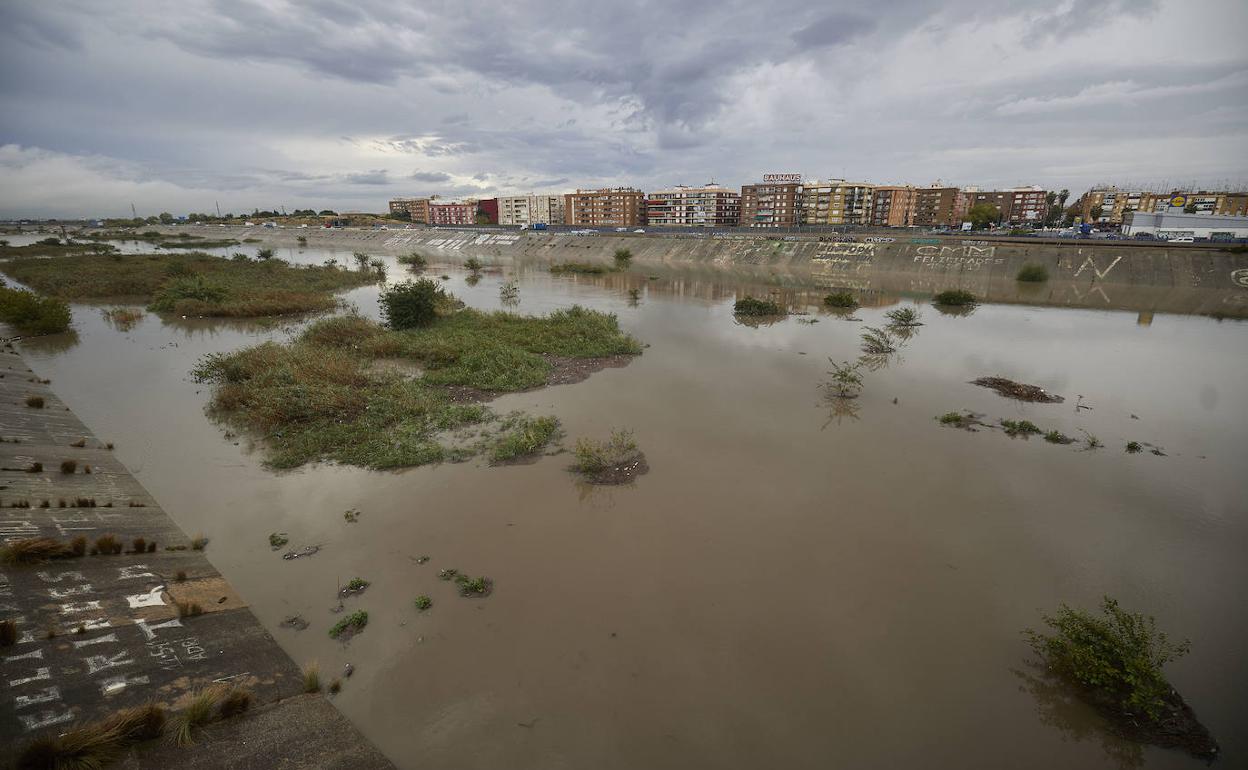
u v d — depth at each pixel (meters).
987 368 26.53
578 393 22.39
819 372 25.62
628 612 10.41
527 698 8.64
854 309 42.81
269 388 20.98
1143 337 33.25
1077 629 9.09
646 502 14.17
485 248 115.25
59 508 12.48
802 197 120.38
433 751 7.82
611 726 8.20
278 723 7.99
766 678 9.01
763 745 7.93
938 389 23.30
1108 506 14.22
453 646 9.60
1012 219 139.62
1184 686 8.89
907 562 11.93
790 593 10.94
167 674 8.55
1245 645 9.72
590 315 35.28
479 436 18.11
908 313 35.88
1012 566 11.83
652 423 19.28
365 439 17.66
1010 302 46.03
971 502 14.34
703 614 10.37
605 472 15.64
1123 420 20.12
